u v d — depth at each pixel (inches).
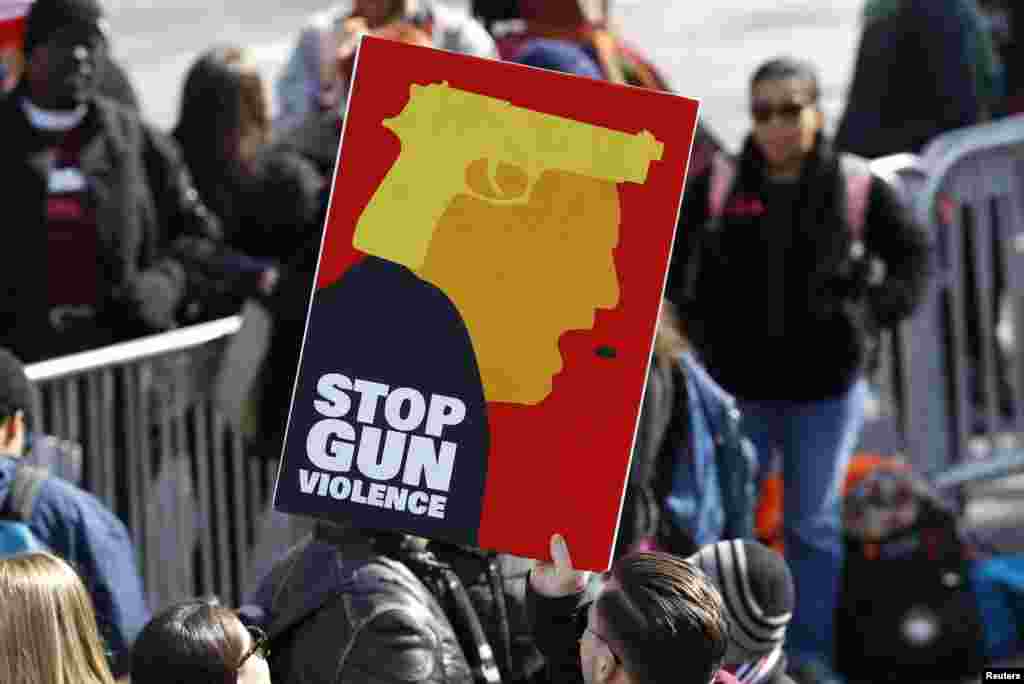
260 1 1688.0
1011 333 666.2
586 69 481.1
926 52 744.3
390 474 265.6
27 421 382.9
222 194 658.2
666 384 426.9
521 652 320.5
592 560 261.7
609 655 258.1
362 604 277.3
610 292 260.8
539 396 262.1
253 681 267.3
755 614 316.8
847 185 522.9
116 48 1498.5
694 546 437.7
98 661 280.5
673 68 1408.7
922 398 629.9
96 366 478.6
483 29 593.9
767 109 514.9
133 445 488.7
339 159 265.0
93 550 365.4
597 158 260.1
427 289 263.6
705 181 534.0
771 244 523.5
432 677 273.3
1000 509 665.6
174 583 497.7
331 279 265.6
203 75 660.1
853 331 524.1
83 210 543.5
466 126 262.2
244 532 507.5
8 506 361.4
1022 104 788.6
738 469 443.8
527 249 262.1
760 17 1582.2
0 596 273.4
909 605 528.4
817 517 532.1
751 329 527.8
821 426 529.7
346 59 563.8
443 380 264.1
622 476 260.8
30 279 541.6
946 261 629.3
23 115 542.3
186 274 555.2
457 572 314.8
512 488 263.1
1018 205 639.8
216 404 438.3
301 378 266.7
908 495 538.3
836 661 534.6
